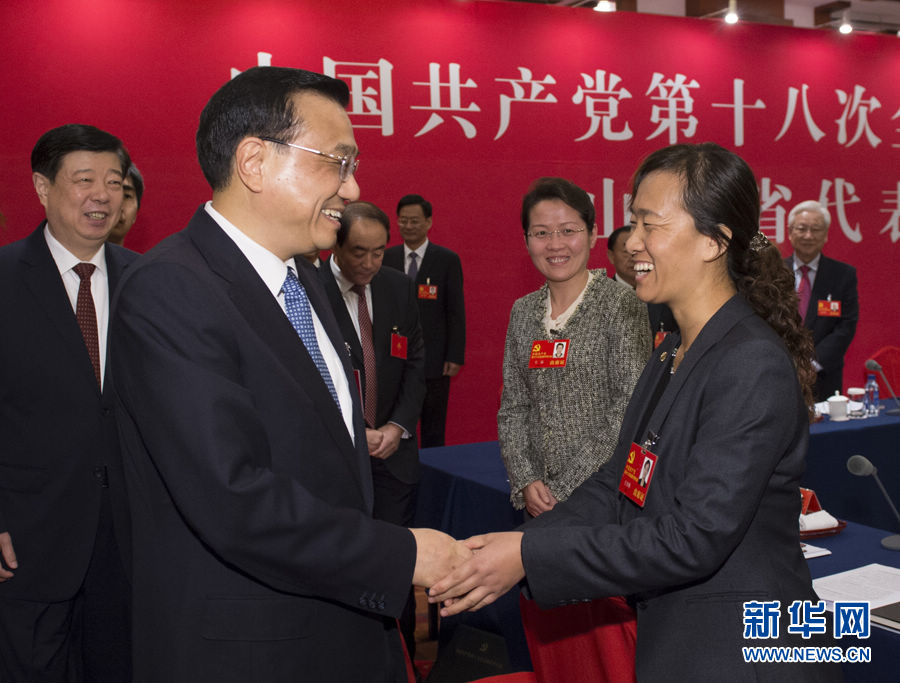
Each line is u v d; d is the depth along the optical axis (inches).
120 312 46.3
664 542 45.2
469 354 224.4
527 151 225.9
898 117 267.9
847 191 263.0
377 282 119.3
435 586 48.8
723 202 48.4
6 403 77.1
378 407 115.5
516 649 97.3
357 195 50.8
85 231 79.4
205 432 42.3
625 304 89.3
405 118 214.1
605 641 56.5
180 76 193.0
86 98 186.5
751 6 270.8
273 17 200.1
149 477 47.2
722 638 45.6
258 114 47.3
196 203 195.3
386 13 210.1
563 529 49.5
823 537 87.0
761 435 44.4
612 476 59.7
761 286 49.0
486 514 116.6
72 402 76.9
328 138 48.1
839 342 183.8
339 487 48.6
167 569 46.2
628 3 263.0
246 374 46.1
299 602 46.7
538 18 224.8
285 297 51.8
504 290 226.2
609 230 235.3
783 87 252.8
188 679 45.1
